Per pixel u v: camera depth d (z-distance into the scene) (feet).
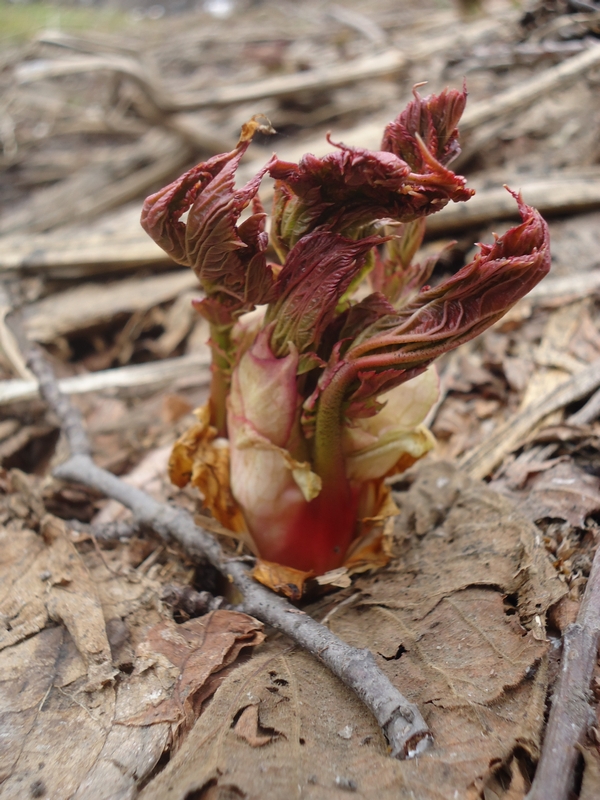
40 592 0.49
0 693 0.42
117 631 0.46
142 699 0.41
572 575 0.47
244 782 0.34
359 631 0.45
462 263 0.92
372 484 0.50
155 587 0.50
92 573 0.52
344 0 2.37
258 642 0.44
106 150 1.60
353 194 0.38
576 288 0.78
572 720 0.35
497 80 1.18
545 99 1.10
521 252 0.38
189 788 0.34
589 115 1.05
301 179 0.38
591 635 0.39
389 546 0.50
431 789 0.34
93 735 0.39
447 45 1.40
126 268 1.04
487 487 0.55
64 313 0.97
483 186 0.95
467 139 1.03
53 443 0.82
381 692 0.37
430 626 0.44
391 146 0.43
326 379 0.42
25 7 2.62
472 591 0.45
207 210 0.38
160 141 1.47
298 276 0.41
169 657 0.43
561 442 0.61
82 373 0.94
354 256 0.40
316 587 0.50
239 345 0.47
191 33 2.30
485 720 0.37
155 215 0.39
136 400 0.85
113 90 1.49
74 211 1.32
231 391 0.47
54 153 1.66
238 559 0.49
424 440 0.48
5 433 0.80
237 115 1.47
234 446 0.48
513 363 0.72
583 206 0.90
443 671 0.40
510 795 0.34
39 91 1.87
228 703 0.39
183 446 0.50
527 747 0.36
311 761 0.36
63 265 1.03
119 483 0.58
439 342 0.40
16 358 0.87
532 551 0.47
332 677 0.41
